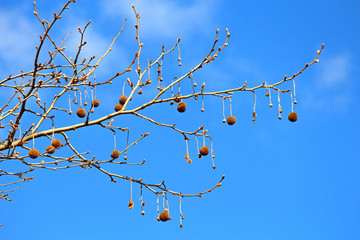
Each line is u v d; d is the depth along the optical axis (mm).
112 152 5410
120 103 5758
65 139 5367
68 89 5516
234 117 5383
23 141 5125
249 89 5367
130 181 5312
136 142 5594
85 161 5387
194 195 5152
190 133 5414
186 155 5359
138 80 5676
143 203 5273
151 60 5766
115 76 5602
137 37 5801
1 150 5102
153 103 5539
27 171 5359
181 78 5555
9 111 5844
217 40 5512
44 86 5320
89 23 5082
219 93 5434
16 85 5988
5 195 5828
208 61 5535
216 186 5188
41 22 4980
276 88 5324
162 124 5500
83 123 5391
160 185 5223
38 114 5133
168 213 5020
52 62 5770
